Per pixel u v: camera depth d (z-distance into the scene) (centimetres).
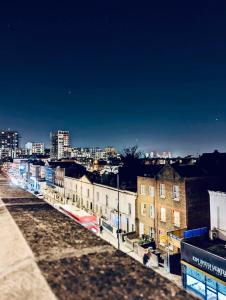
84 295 183
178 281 2600
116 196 4316
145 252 3167
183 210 3077
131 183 4525
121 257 239
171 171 3259
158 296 187
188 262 2436
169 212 3291
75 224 320
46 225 309
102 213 4759
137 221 3859
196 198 3097
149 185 3631
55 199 7256
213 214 2698
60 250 242
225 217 2591
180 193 3119
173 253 3041
